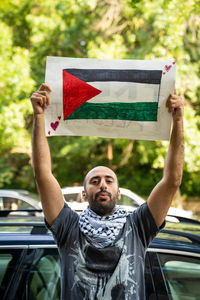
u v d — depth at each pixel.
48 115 2.52
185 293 2.62
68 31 13.63
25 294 2.59
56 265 2.66
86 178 2.58
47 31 13.50
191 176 14.91
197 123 12.80
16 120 12.24
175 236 2.84
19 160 15.60
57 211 2.47
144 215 2.48
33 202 8.91
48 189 2.46
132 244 2.41
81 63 2.51
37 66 13.75
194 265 2.68
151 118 2.52
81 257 2.36
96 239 2.37
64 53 14.45
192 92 12.65
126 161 14.58
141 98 2.51
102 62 2.51
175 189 2.50
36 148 2.48
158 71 2.48
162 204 2.48
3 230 2.88
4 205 8.80
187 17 12.31
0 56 12.37
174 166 2.48
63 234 2.44
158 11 11.63
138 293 2.32
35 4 14.23
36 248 2.69
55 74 2.51
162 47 11.92
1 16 14.32
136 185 15.49
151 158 13.62
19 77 12.32
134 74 2.50
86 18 13.68
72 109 2.52
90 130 2.56
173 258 2.68
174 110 2.51
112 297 2.28
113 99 2.51
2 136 12.65
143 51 12.30
